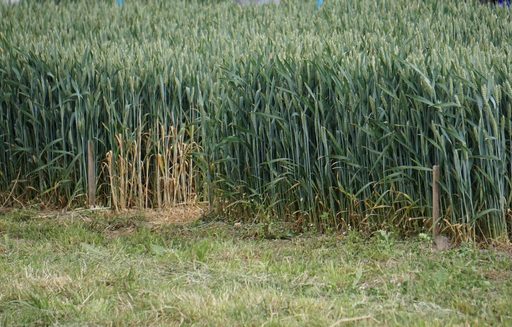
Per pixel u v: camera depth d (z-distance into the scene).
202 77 9.61
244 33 11.83
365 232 8.16
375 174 8.11
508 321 5.71
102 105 9.60
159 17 14.61
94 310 6.14
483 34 11.71
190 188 9.70
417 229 7.99
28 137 9.83
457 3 14.30
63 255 7.68
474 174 7.76
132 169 9.52
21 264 7.29
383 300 6.25
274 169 8.59
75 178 9.71
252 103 8.59
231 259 7.43
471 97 7.67
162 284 6.68
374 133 7.93
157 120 9.49
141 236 8.31
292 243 8.06
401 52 8.41
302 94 8.39
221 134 8.75
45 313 6.12
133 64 9.60
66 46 10.94
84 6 16.28
